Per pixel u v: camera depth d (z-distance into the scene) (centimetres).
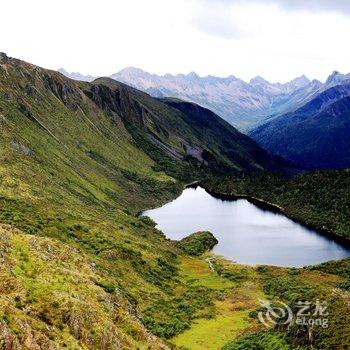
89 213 17012
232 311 10125
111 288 7538
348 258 15312
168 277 12569
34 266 6322
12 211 12700
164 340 7731
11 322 4419
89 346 5100
